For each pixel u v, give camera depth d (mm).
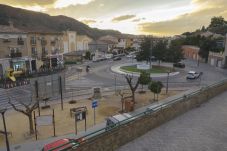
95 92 26297
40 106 22922
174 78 40656
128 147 8914
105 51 94562
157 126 10930
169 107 11703
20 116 20141
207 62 63875
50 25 167750
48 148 10812
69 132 16469
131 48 111188
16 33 41875
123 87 32594
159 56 57406
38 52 49500
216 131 10297
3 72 39281
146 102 24391
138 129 9781
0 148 14102
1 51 39406
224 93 17938
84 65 59344
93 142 7973
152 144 9086
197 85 34062
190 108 13664
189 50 77812
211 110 13477
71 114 19938
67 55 68500
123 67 54375
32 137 15688
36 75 39469
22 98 25266
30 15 155375
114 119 15078
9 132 16078
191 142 9203
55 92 27078
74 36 73500
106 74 44719
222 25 103250
